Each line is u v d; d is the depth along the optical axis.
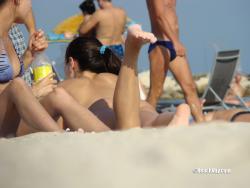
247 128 4.59
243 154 3.48
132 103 7.41
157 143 3.89
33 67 9.25
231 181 3.11
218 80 19.41
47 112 7.59
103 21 19.27
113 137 4.46
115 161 3.54
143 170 3.31
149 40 7.09
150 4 13.68
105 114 8.20
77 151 3.92
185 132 4.34
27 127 7.44
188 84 13.46
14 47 9.79
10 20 9.16
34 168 3.59
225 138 3.92
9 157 3.90
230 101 20.23
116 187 3.15
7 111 7.42
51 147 4.14
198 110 13.34
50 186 3.27
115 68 9.23
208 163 3.36
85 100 8.59
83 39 9.25
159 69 13.54
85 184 3.22
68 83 8.83
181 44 13.43
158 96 13.69
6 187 3.35
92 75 9.08
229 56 19.14
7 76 8.67
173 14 13.99
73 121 7.48
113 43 19.47
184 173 3.23
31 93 7.18
